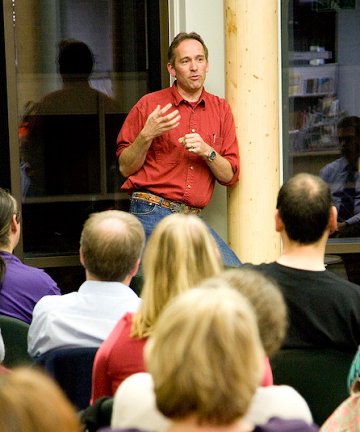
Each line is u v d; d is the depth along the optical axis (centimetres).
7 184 685
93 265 404
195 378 218
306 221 389
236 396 219
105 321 404
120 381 355
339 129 703
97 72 689
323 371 372
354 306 384
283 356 373
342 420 336
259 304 303
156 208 622
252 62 638
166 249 344
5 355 440
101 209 700
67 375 388
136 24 689
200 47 621
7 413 183
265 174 645
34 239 689
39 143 685
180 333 221
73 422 189
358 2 694
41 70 680
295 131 699
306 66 695
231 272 315
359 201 706
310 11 691
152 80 695
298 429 255
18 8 671
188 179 624
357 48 698
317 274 388
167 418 226
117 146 660
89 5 683
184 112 628
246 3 634
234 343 219
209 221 670
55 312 408
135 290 518
